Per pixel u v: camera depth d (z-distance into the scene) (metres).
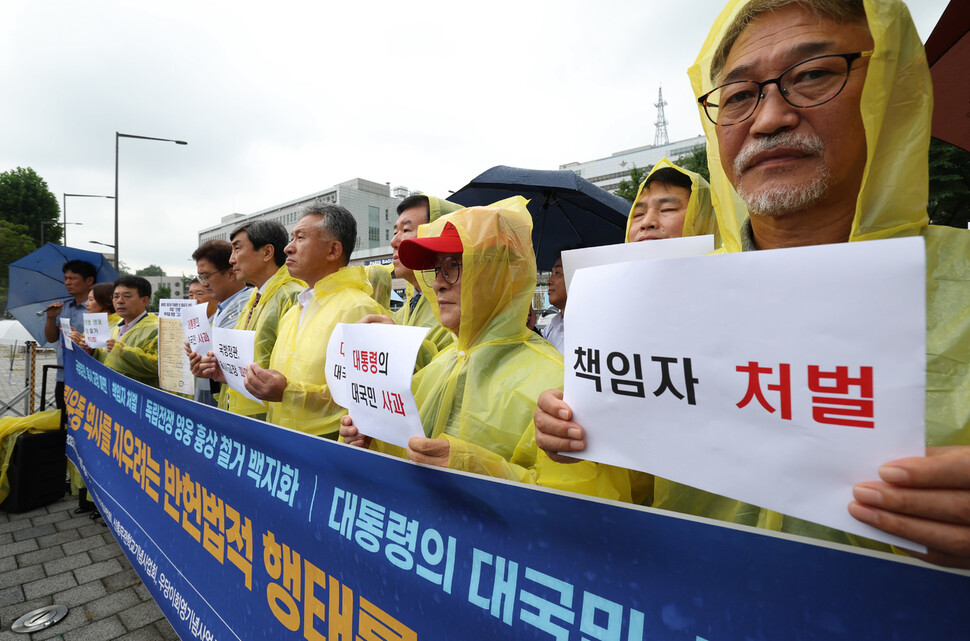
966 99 1.76
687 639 0.66
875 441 0.54
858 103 0.79
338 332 1.46
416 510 1.02
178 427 2.06
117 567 2.96
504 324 1.41
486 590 0.89
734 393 0.64
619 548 0.73
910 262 0.52
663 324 0.71
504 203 1.59
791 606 0.59
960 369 0.72
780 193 0.84
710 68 1.00
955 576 0.49
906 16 0.78
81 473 3.53
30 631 2.35
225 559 1.67
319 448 1.26
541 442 0.89
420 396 1.56
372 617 1.11
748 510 0.93
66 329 4.61
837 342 0.56
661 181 1.78
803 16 0.80
